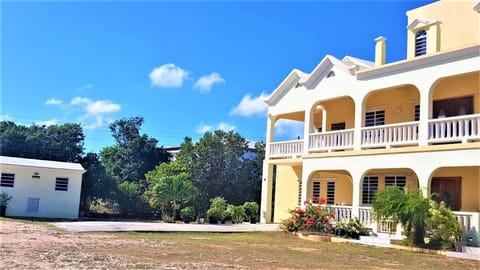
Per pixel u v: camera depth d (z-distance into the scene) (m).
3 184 25.44
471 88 18.06
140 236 16.38
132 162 39.94
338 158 20.19
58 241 13.44
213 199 29.20
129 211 30.66
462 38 20.03
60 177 27.03
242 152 35.81
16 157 31.28
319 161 21.16
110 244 13.35
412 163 17.22
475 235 15.23
